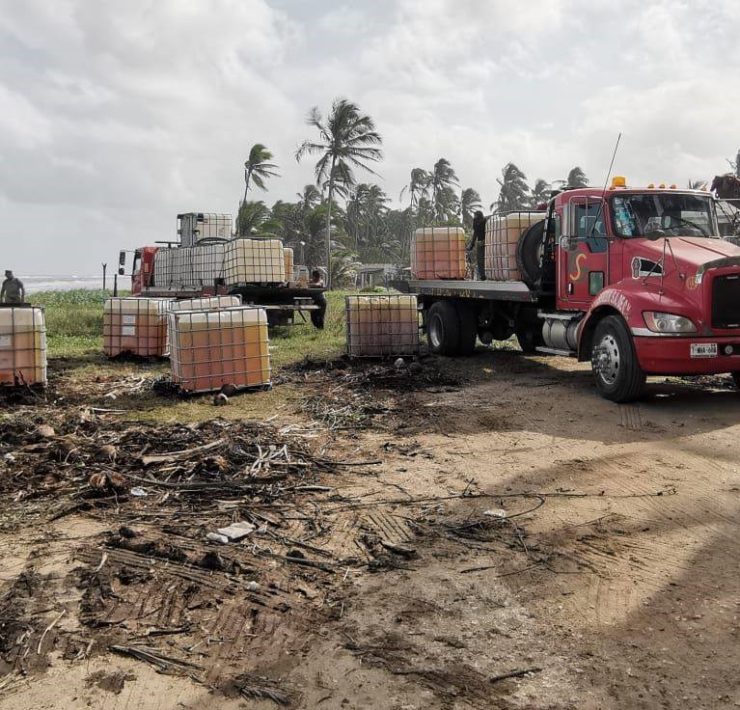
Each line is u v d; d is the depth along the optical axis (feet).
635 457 19.83
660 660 10.14
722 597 11.85
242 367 30.17
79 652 10.52
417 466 19.38
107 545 14.28
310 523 15.43
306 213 189.06
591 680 9.73
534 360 39.22
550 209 32.99
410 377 32.71
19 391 29.73
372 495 17.15
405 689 9.61
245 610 11.69
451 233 43.60
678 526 14.89
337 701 9.40
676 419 23.80
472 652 10.44
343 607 11.76
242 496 17.19
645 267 27.17
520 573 12.88
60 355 44.68
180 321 29.19
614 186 30.50
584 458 19.83
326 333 54.85
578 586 12.36
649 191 29.37
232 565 13.24
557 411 25.58
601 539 14.32
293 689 9.66
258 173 134.92
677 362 24.45
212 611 11.67
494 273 37.29
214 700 9.48
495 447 21.13
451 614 11.50
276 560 13.57
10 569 13.23
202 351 29.53
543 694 9.45
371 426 23.82
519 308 37.70
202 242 62.13
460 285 39.11
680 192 29.71
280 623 11.30
